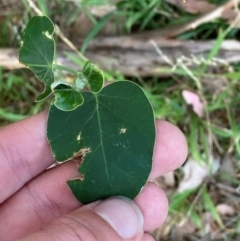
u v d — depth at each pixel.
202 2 0.24
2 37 0.26
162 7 0.25
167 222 0.26
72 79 0.25
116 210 0.14
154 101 0.25
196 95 0.25
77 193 0.15
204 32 0.25
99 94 0.15
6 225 0.18
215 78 0.25
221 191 0.26
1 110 0.25
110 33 0.25
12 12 0.25
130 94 0.15
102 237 0.14
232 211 0.26
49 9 0.25
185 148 0.17
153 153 0.15
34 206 0.18
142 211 0.17
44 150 0.17
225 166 0.26
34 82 0.26
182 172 0.25
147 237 0.18
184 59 0.24
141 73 0.25
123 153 0.15
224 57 0.24
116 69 0.25
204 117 0.25
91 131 0.15
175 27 0.24
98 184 0.15
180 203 0.25
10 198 0.18
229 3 0.23
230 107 0.25
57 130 0.15
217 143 0.25
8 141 0.17
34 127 0.17
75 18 0.25
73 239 0.13
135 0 0.24
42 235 0.13
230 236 0.26
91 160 0.15
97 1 0.24
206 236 0.26
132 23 0.25
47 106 0.26
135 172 0.15
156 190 0.17
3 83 0.26
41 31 0.14
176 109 0.25
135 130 0.15
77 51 0.24
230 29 0.24
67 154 0.15
